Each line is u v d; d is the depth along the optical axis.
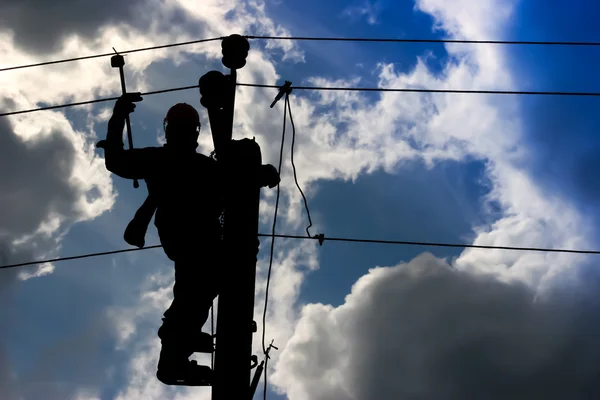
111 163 4.46
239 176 4.74
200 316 4.42
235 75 5.55
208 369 4.45
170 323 4.34
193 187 4.52
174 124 4.61
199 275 4.40
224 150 4.85
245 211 4.69
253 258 4.66
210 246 4.47
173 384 4.42
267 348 5.25
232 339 4.45
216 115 5.31
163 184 4.51
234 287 4.52
